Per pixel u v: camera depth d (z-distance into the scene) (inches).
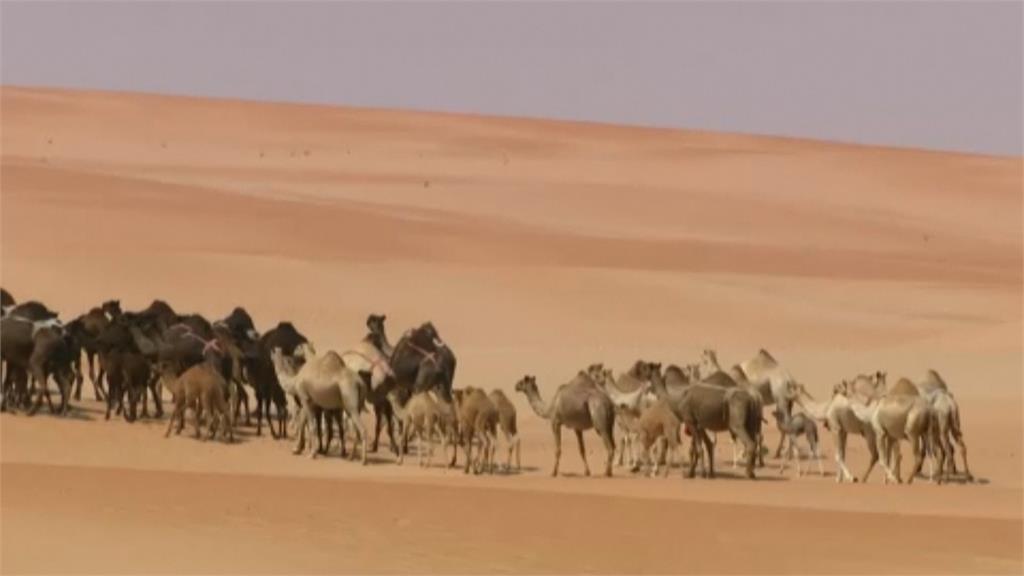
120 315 6122.1
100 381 6540.4
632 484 5128.0
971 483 5570.9
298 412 5836.6
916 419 5393.7
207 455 5629.9
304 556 3779.5
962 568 3934.5
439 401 5551.2
